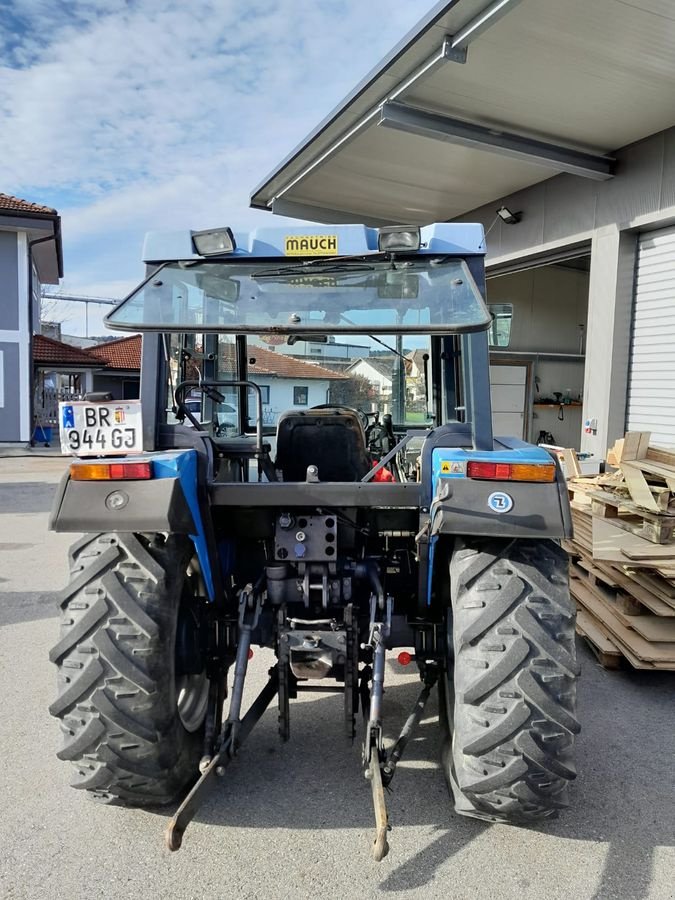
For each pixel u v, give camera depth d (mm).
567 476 6090
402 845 2465
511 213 10109
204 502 2518
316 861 2379
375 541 3240
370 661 2838
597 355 8703
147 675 2275
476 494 2248
